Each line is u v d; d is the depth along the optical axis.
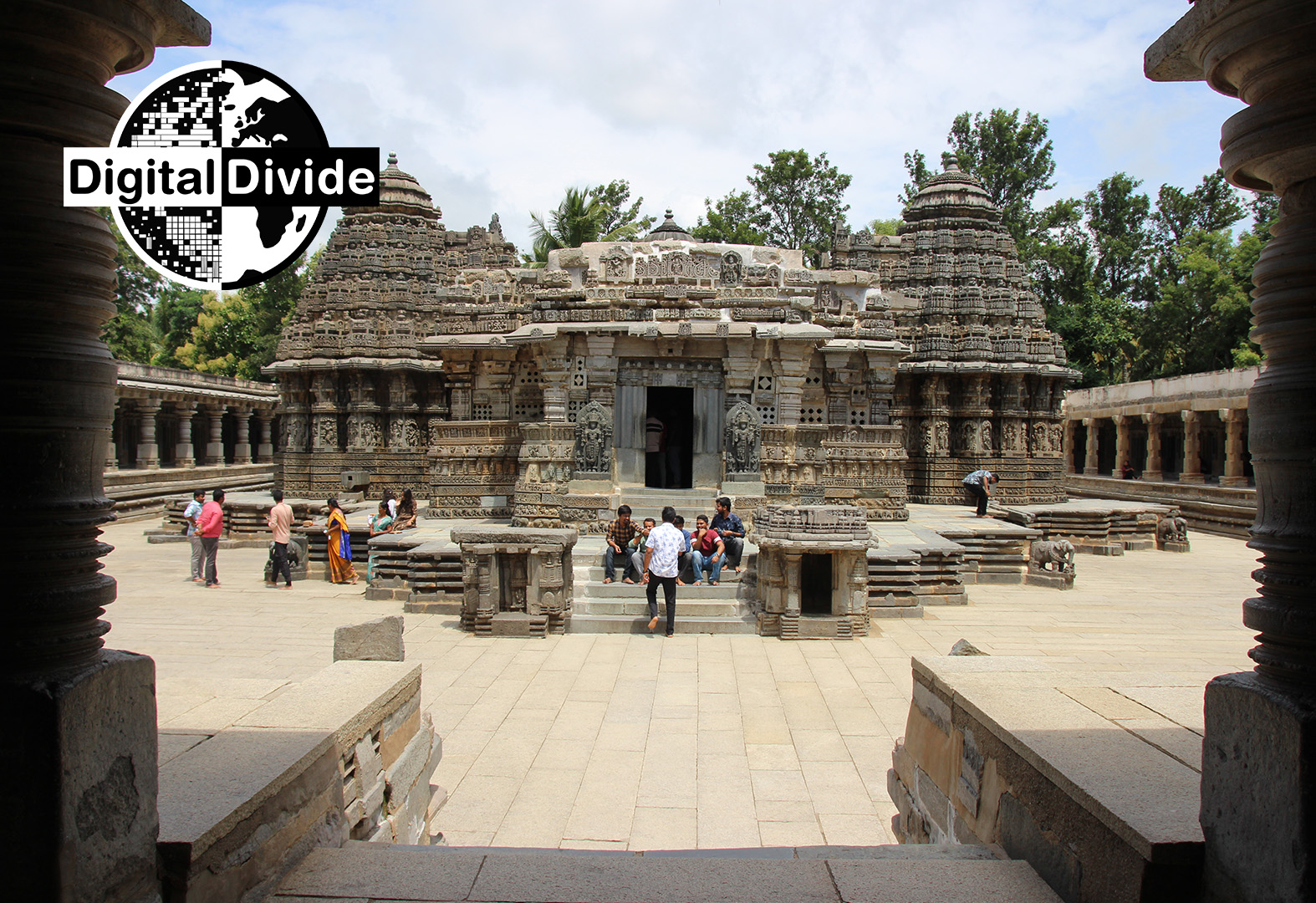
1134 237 51.88
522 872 4.11
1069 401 43.91
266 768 4.09
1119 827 3.52
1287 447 3.19
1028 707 5.04
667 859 4.29
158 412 39.28
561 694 10.45
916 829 6.25
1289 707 2.94
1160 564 22.88
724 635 13.62
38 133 3.18
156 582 19.00
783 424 18.86
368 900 3.91
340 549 18.80
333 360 29.95
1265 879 3.02
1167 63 3.80
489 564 13.62
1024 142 49.50
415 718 6.23
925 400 30.00
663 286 19.08
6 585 3.13
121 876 3.23
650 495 18.52
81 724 3.08
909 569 15.47
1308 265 3.17
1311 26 2.98
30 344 3.20
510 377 22.98
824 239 47.62
